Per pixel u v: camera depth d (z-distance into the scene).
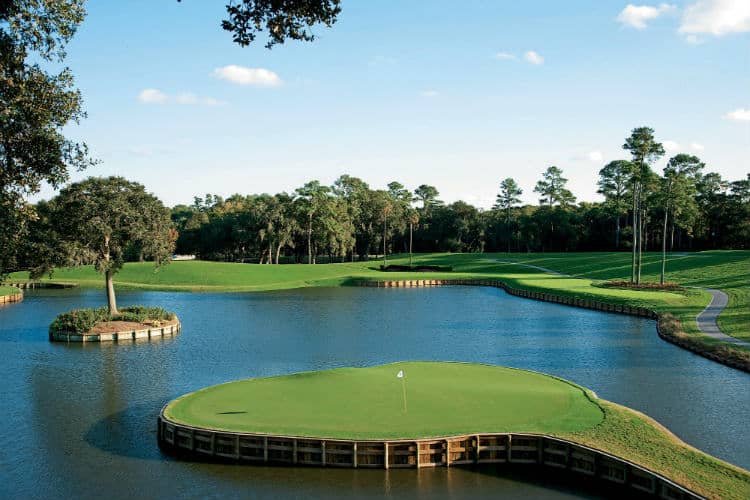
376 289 104.31
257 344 50.88
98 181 55.41
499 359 44.31
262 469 24.00
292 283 109.62
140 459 25.22
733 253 112.69
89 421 30.27
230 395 30.61
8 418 30.77
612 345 50.12
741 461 24.16
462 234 180.50
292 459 24.23
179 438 25.98
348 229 155.12
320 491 22.14
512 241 176.25
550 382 33.06
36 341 52.88
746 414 30.22
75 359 45.00
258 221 145.75
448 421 26.17
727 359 42.19
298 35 19.22
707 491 19.84
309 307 77.62
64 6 20.91
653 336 54.78
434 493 21.92
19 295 88.38
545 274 119.44
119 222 56.44
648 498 21.23
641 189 93.06
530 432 24.72
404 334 56.00
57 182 23.05
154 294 94.75
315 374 34.97
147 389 36.31
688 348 47.88
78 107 22.89
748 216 134.38
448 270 131.38
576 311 73.19
